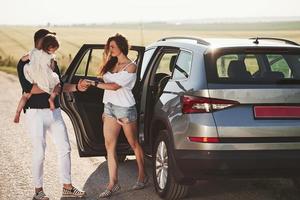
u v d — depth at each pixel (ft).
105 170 23.95
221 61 17.97
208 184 21.03
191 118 16.67
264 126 16.25
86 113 21.88
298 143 16.49
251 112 16.33
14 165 24.79
